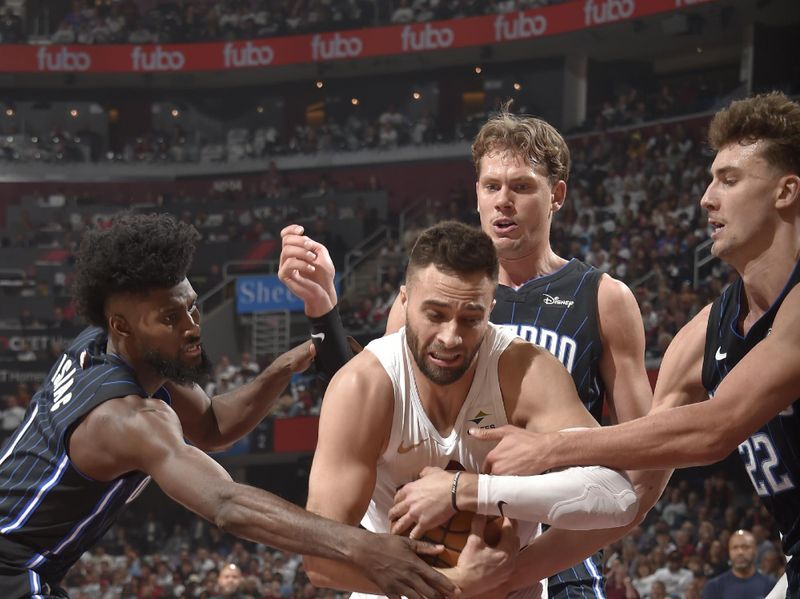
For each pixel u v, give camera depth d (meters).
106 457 2.34
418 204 22.92
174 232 2.49
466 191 21.59
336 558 2.15
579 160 19.89
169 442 2.31
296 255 2.96
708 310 2.70
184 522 18.36
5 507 2.43
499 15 21.33
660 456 2.27
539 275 3.13
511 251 3.02
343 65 23.84
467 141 22.36
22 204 23.98
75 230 23.22
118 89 25.12
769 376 2.25
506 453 2.29
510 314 3.09
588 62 21.86
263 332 19.77
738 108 2.40
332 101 24.69
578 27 20.22
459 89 23.52
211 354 19.73
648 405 3.04
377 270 20.58
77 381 2.48
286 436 16.03
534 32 20.91
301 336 19.95
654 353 13.52
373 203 22.97
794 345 2.26
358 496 2.34
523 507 2.22
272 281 19.97
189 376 2.54
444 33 22.00
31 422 2.53
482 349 2.42
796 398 2.29
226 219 22.98
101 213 23.66
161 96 25.31
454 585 2.14
